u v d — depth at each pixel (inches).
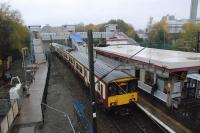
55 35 1974.7
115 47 1216.2
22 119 518.0
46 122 524.1
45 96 748.6
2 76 1014.4
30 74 1042.7
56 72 1233.4
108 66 674.2
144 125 504.1
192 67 557.3
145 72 713.0
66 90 831.1
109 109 526.3
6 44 1213.1
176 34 2704.2
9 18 1314.0
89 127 482.3
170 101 567.8
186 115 524.4
